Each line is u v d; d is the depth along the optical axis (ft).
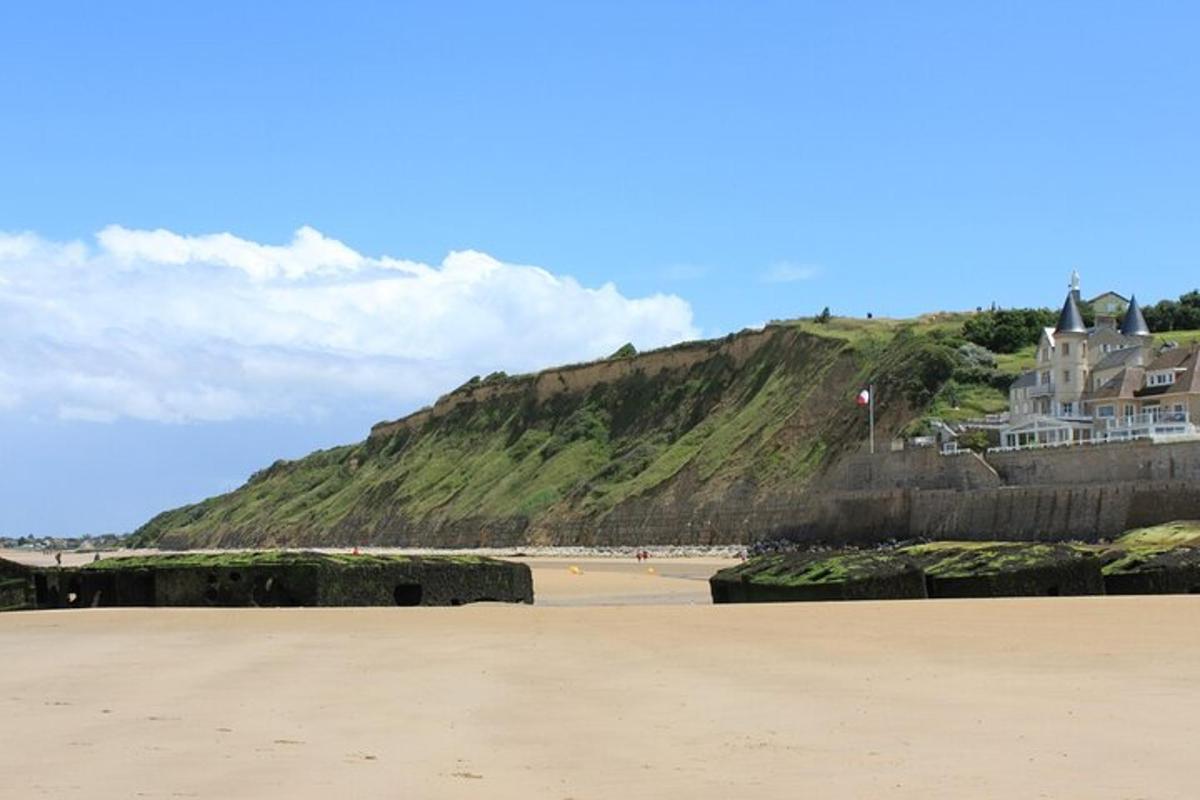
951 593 165.99
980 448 378.12
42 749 61.05
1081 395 387.34
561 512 560.61
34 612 174.19
